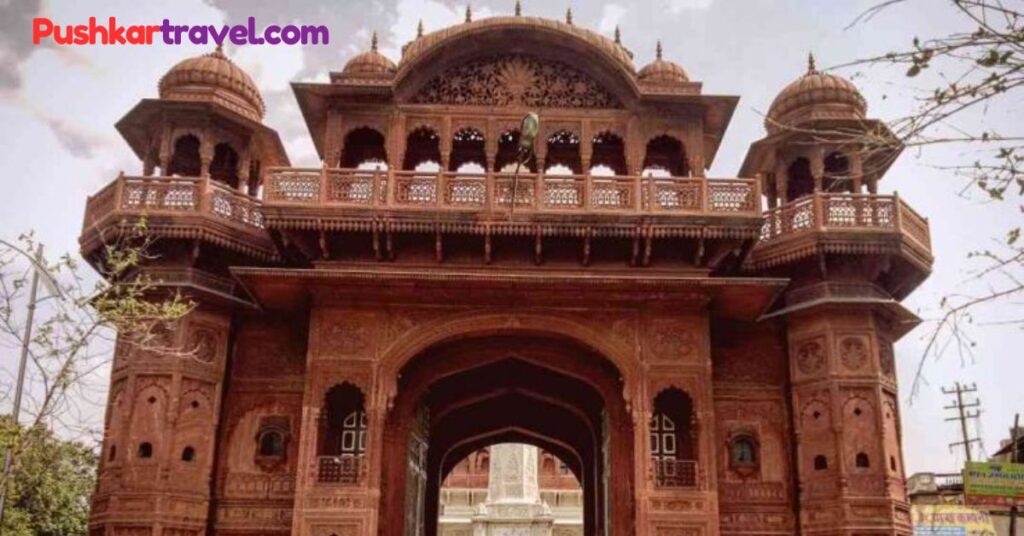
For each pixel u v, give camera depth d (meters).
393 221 11.78
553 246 12.18
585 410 14.74
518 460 33.81
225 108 12.79
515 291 11.91
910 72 3.72
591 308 12.04
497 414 16.62
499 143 13.43
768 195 14.06
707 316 11.97
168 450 11.53
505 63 13.27
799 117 13.35
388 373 11.67
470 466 36.66
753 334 12.92
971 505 19.59
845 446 11.77
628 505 12.05
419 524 13.34
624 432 12.34
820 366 12.24
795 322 12.64
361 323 11.88
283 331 12.81
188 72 13.25
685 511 11.11
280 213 11.76
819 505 11.76
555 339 12.44
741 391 12.64
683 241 12.16
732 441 12.43
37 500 16.53
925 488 26.92
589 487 16.20
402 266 12.13
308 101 12.99
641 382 11.67
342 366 11.66
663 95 12.80
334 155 12.67
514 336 12.48
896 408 12.41
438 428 16.47
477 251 12.23
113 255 10.40
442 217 11.82
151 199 12.11
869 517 11.47
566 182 12.09
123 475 11.38
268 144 13.72
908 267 12.72
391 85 12.76
